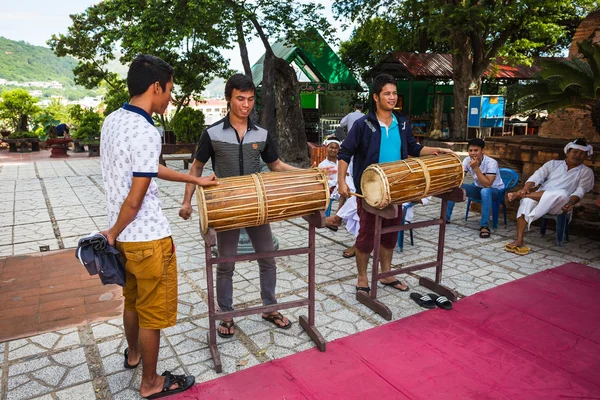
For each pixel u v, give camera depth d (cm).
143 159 212
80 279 414
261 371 273
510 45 1491
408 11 1493
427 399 247
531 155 599
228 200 256
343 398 248
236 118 298
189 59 1428
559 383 261
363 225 364
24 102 2039
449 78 1641
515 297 376
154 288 234
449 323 332
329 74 1655
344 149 355
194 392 254
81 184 922
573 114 616
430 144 1568
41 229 583
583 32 650
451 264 454
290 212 271
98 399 249
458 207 709
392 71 1702
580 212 550
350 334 317
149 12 1021
